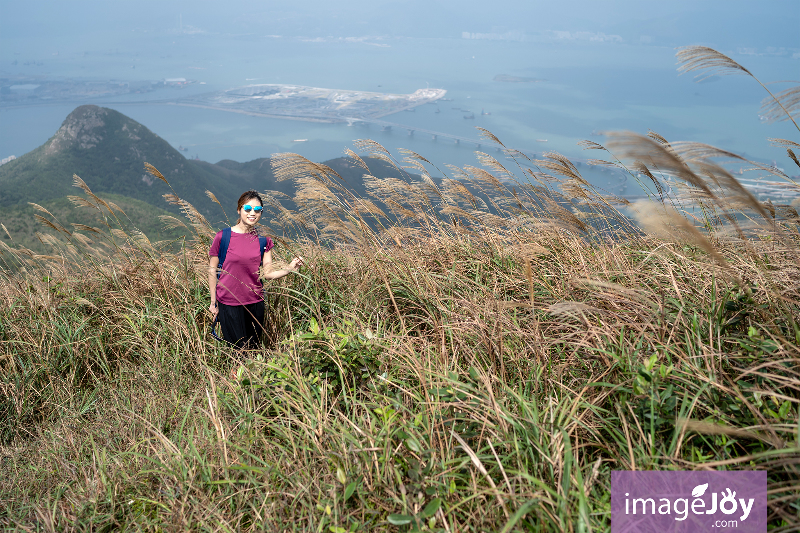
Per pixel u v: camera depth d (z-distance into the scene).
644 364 2.16
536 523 1.78
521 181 4.23
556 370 2.53
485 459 1.99
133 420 3.08
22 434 3.55
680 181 2.73
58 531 2.28
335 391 2.83
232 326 3.72
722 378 2.02
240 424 2.64
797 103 2.60
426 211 4.50
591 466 1.94
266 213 4.31
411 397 2.54
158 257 4.84
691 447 1.95
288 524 1.97
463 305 3.22
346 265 4.34
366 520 1.96
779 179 2.70
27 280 4.96
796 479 1.66
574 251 3.70
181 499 2.20
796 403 1.98
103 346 4.17
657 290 2.89
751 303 2.35
